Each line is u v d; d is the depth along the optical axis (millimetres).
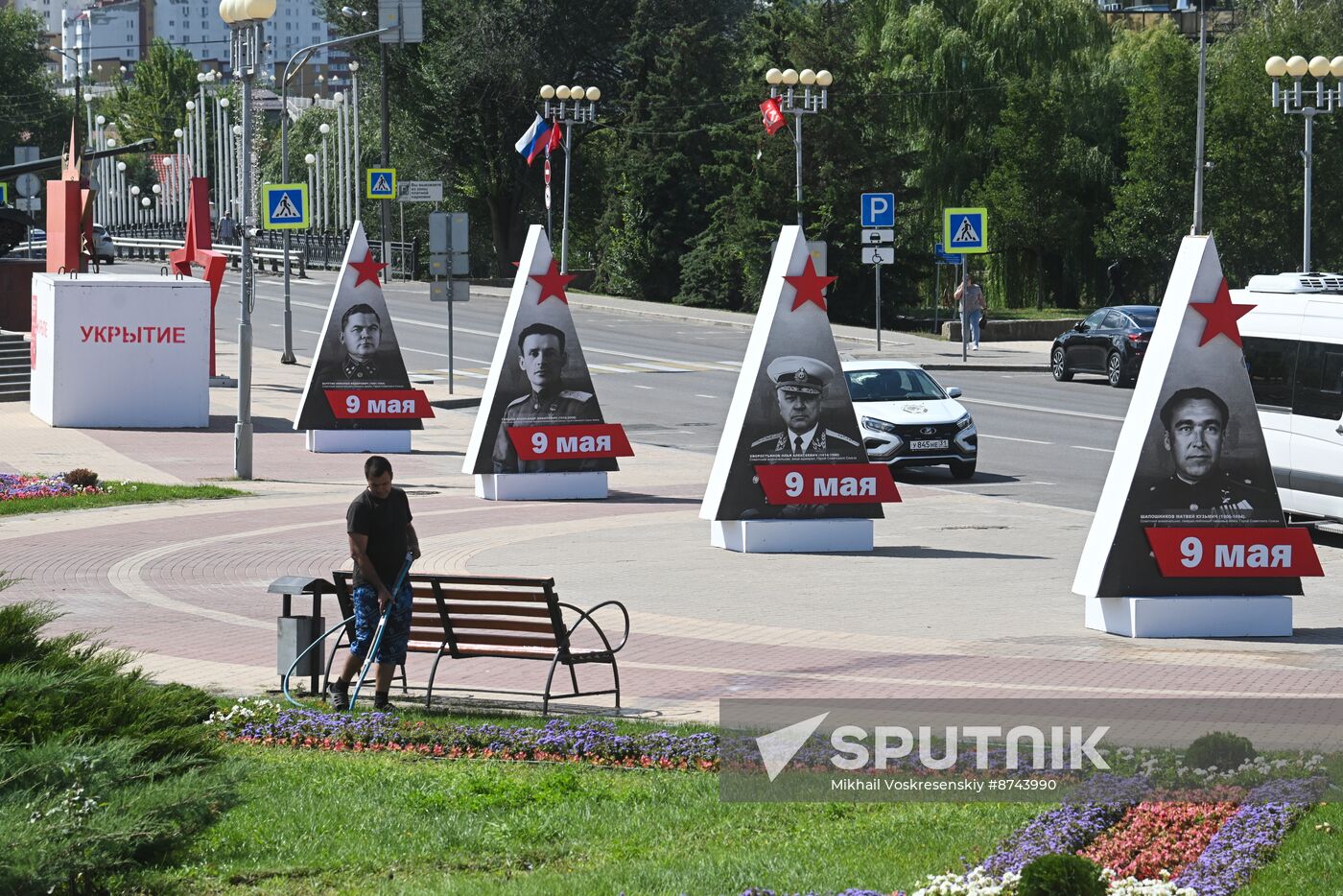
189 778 20766
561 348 64250
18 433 82312
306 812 23156
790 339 51938
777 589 44438
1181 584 38531
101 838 18859
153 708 23797
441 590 30641
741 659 35000
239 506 59969
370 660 29938
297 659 31109
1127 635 38438
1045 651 36188
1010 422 91500
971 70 184375
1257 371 57406
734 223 175875
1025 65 185375
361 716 28750
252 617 39844
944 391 74125
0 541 51500
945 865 19922
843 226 166250
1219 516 38969
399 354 79312
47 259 111500
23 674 23109
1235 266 168375
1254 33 170625
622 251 194375
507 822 22656
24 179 182625
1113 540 38594
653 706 30406
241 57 69750
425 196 187750
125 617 39656
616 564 48469
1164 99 169000
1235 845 20641
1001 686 31953
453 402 100000
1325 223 165625
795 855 20562
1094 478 71375
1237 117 165625
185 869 20406
